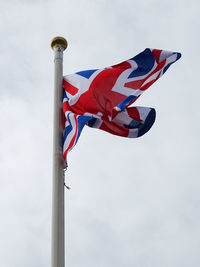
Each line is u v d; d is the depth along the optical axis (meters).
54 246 10.20
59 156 11.85
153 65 14.22
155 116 13.38
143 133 13.27
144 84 13.89
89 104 13.20
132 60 14.16
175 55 14.35
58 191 11.09
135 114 13.31
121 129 13.20
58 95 13.28
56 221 10.57
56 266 9.93
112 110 13.26
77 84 13.53
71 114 12.36
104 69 13.85
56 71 13.77
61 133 12.53
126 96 13.58
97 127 13.07
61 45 14.34
